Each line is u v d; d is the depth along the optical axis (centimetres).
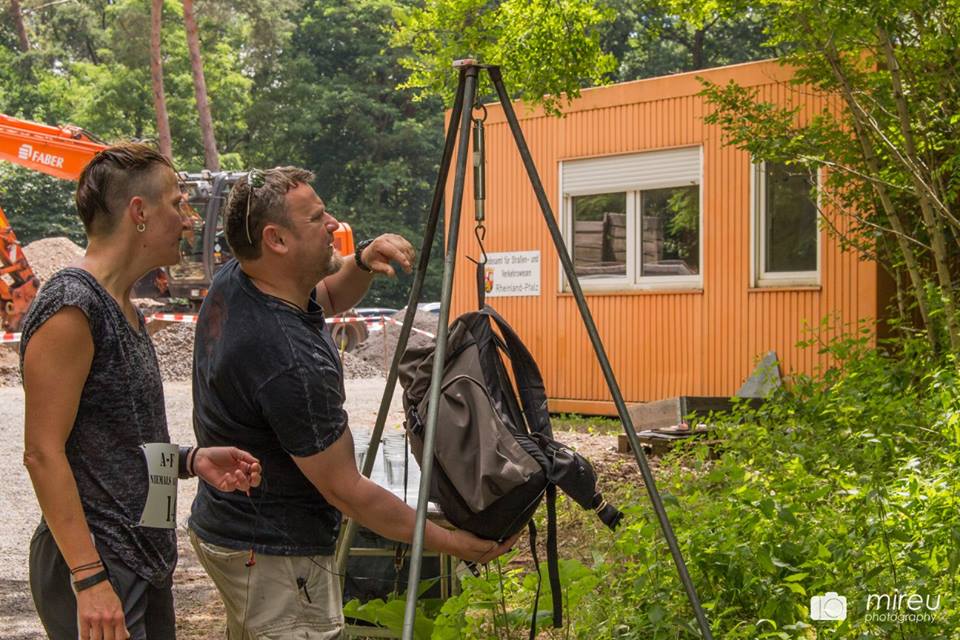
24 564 719
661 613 428
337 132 5362
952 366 820
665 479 818
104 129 5138
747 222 1266
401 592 462
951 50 904
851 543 462
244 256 310
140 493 293
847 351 976
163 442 303
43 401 279
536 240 1455
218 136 5425
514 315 1478
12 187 4922
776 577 456
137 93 5125
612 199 1394
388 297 5141
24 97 5434
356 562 466
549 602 427
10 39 5978
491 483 324
